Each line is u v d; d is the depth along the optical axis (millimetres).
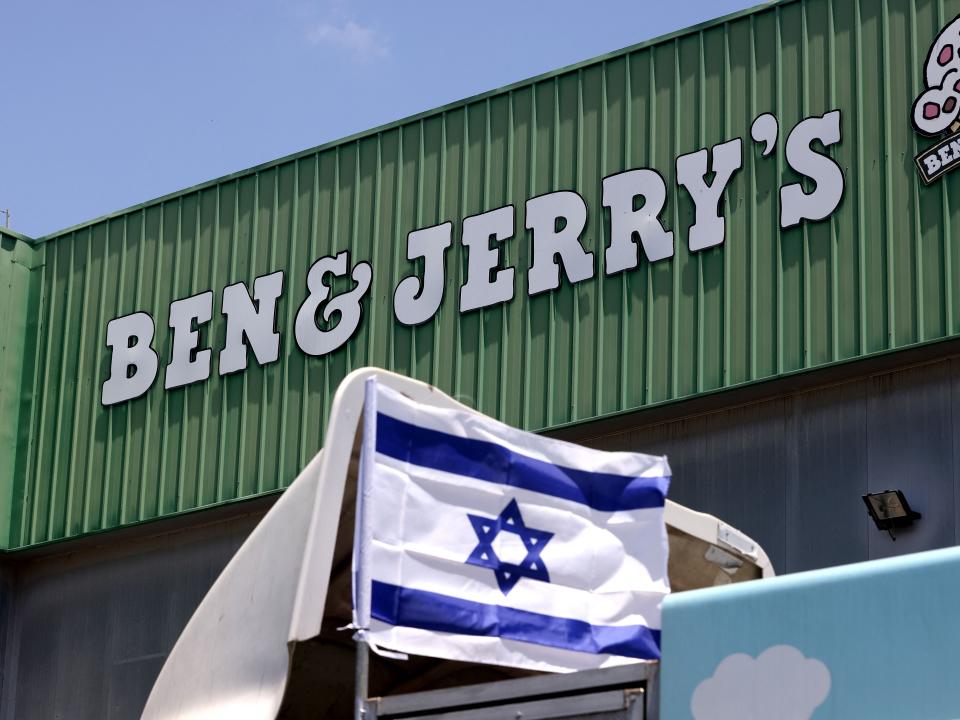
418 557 9891
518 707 8984
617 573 10570
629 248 17547
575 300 17812
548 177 18438
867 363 15688
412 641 9711
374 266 19641
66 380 22406
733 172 17047
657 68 17953
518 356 18047
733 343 16547
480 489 10250
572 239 18031
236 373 20578
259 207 21062
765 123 16953
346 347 19578
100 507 21422
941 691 7793
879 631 8062
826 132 16516
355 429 10609
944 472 15180
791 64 16969
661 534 10758
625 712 8633
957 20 15938
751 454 16422
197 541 20844
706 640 8562
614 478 10828
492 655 9969
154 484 20953
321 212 20391
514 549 10273
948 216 15562
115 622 21266
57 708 21328
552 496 10531
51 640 21797
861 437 15773
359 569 9633
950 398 15367
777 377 16094
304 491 10961
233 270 21062
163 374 21375
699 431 16875
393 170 19859
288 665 10258
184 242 21750
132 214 22484
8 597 22375
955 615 7867
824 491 15828
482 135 19156
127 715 20641
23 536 22078
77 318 22594
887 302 15680
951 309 15281
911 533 15172
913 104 16047
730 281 16750
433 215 19297
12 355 22750
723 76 17406
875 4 16562
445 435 10234
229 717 10789
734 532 12891
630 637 10430
